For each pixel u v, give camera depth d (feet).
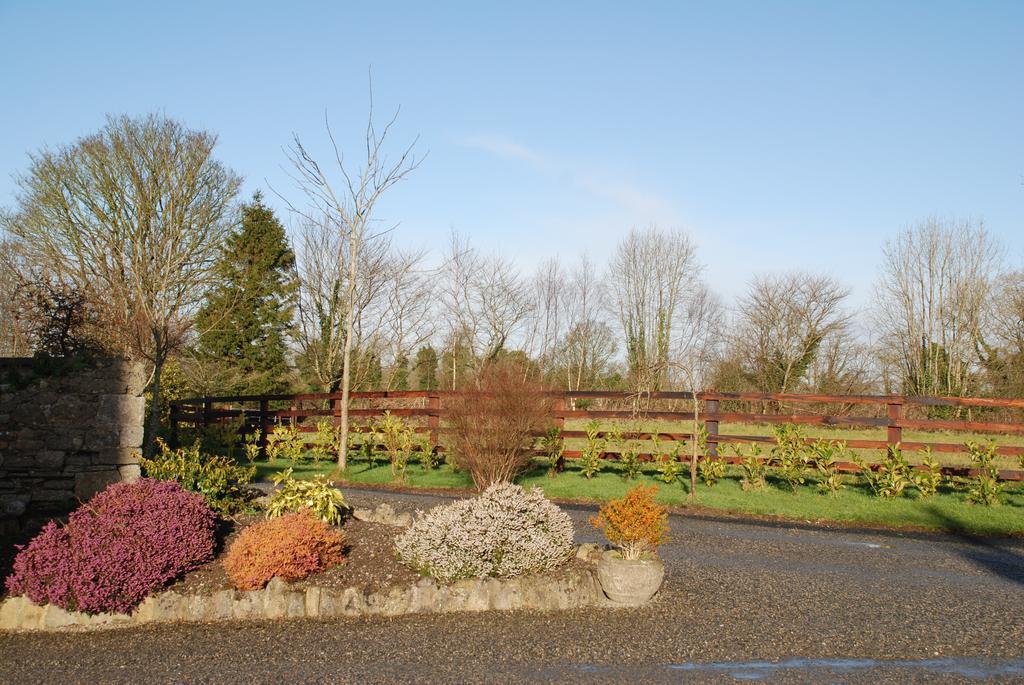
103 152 83.61
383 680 17.95
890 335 122.93
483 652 19.84
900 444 44.27
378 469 54.24
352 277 55.01
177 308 87.40
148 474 32.45
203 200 89.76
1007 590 25.67
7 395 32.32
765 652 19.57
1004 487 42.91
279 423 62.64
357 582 24.67
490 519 25.45
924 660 18.95
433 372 121.08
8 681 18.71
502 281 113.39
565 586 24.08
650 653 19.58
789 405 96.07
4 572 25.63
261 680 18.19
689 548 31.94
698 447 46.93
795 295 125.39
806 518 39.34
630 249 132.26
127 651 20.81
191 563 25.96
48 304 45.68
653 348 129.29
